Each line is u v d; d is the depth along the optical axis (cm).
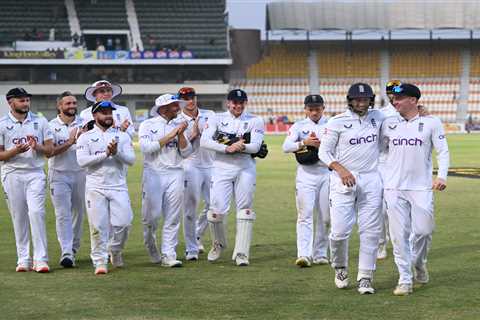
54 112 13250
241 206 2548
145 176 2512
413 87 2044
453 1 14562
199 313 1834
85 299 1992
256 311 1848
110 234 2495
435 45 14712
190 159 2692
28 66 13025
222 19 13850
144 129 2511
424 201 2047
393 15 14612
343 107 14262
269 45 14688
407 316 1792
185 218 2631
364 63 14675
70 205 2534
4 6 13312
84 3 13600
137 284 2181
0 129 2420
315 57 14688
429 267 2389
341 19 14625
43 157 2461
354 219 2100
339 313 1827
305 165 2511
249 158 2569
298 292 2064
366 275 2056
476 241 2870
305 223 2488
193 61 13125
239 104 2533
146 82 13325
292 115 14175
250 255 2681
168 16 13750
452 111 14325
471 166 6519
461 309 1856
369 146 2091
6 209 4003
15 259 2622
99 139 2383
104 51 12888
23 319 1794
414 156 2047
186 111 2747
